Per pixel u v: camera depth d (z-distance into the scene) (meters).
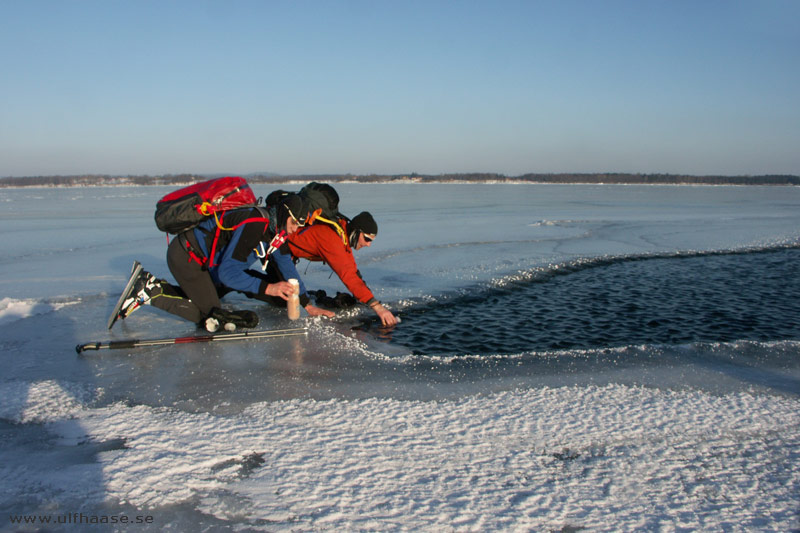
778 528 1.82
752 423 2.65
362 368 3.52
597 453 2.36
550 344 4.18
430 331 4.48
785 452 2.37
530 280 6.68
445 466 2.24
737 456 2.34
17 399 3.00
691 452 2.37
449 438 2.50
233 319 4.30
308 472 2.18
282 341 4.12
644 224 14.70
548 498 2.00
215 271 4.46
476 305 5.39
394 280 6.46
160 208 4.12
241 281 4.35
